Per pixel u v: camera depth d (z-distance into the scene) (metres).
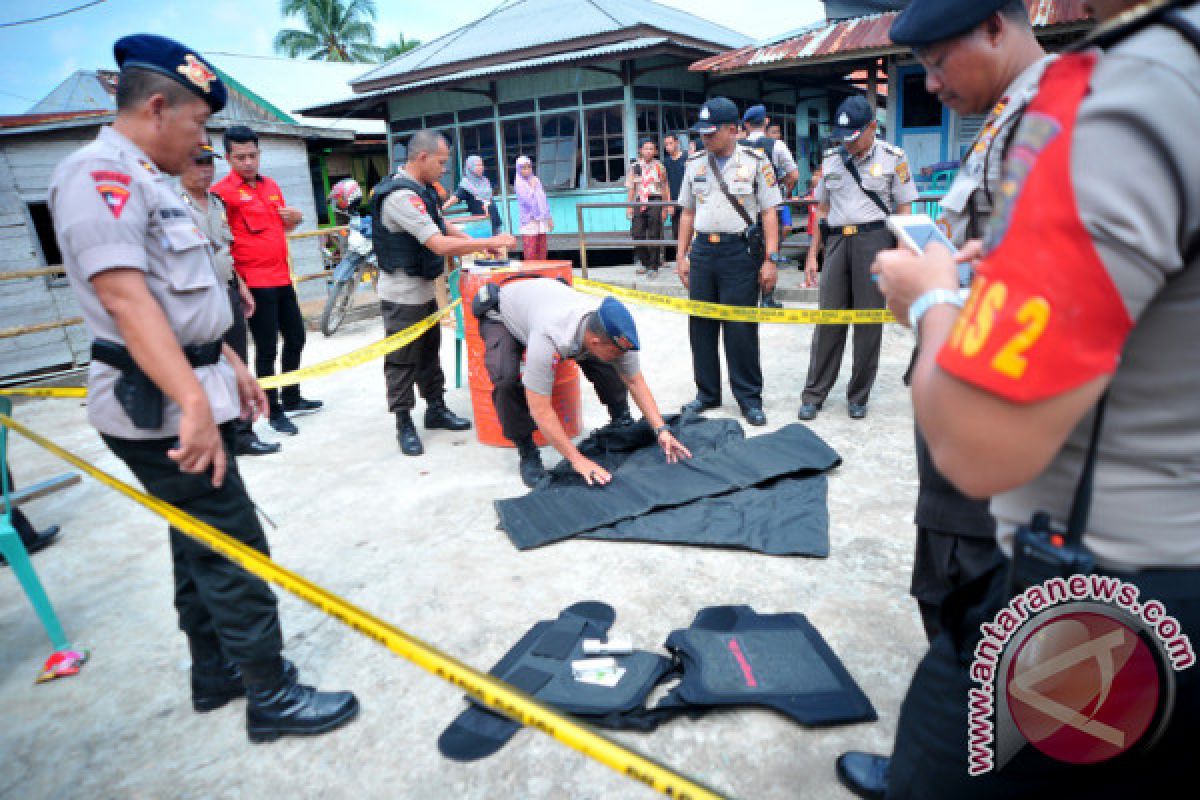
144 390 1.72
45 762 2.05
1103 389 0.70
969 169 1.34
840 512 3.08
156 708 2.25
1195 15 0.69
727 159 4.02
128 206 1.61
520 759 1.92
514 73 11.21
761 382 4.29
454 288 6.96
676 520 3.04
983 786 0.99
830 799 1.74
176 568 2.11
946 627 1.05
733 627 2.29
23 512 3.61
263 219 4.54
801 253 10.36
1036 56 1.18
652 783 1.05
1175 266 0.68
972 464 0.75
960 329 0.74
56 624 2.46
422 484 3.74
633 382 3.51
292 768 1.96
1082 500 0.81
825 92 15.00
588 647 2.24
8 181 7.04
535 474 3.61
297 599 2.76
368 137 17.56
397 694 2.22
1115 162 0.66
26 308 7.11
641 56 10.35
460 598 2.66
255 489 3.81
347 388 5.71
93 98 17.33
